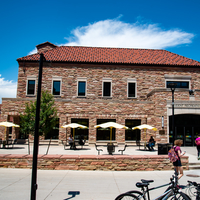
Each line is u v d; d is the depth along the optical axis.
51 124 14.77
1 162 11.09
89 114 22.86
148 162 11.34
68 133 23.02
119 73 26.36
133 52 30.61
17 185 8.05
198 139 14.60
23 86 25.66
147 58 28.38
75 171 10.81
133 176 9.98
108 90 26.22
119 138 22.81
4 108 22.36
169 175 10.27
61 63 25.92
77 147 21.69
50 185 8.21
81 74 26.09
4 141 19.28
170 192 5.48
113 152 16.70
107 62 25.97
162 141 22.17
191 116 23.30
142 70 26.58
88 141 22.62
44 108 14.80
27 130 14.50
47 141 22.55
